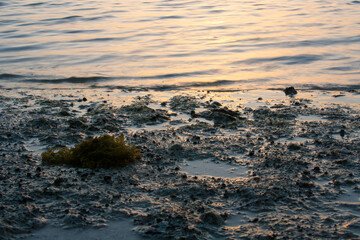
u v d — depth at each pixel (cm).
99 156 657
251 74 1461
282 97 1170
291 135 816
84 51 1894
